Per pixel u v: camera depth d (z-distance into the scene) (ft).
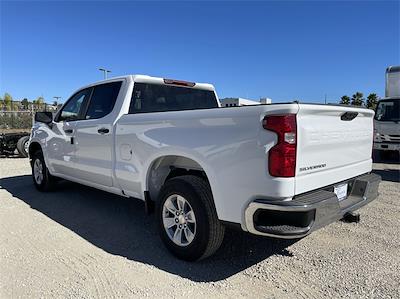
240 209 9.64
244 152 9.47
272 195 9.00
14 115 66.59
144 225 15.01
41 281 10.07
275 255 11.89
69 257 11.72
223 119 9.96
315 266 11.10
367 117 12.79
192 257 11.07
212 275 10.50
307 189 9.55
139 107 14.93
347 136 11.34
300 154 9.20
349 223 15.20
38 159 21.16
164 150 11.71
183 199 11.18
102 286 9.80
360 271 10.75
